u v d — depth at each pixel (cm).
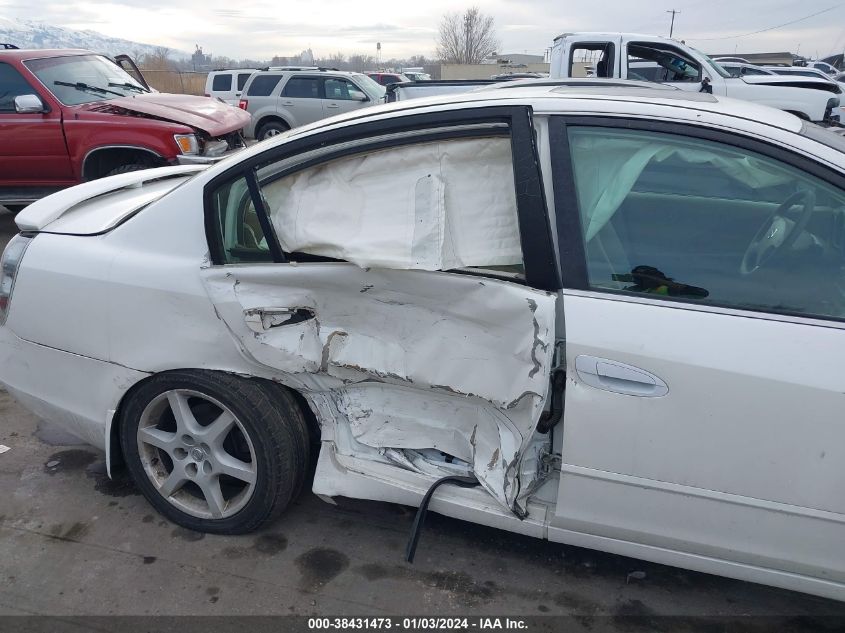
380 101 1400
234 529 254
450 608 227
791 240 197
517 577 241
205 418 253
